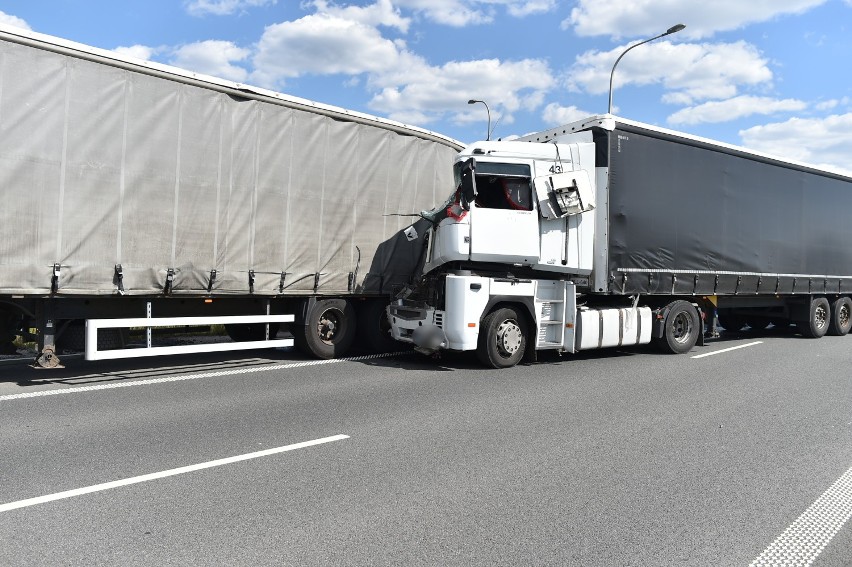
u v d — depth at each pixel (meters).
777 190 14.04
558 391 8.26
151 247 8.15
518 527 3.99
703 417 7.05
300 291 9.73
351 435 5.93
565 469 5.13
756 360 11.62
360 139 10.30
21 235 7.15
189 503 4.21
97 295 7.74
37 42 7.17
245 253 9.06
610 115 10.61
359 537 3.77
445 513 4.17
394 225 10.79
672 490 4.73
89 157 7.60
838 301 16.52
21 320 8.18
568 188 9.95
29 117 7.16
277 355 10.79
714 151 12.48
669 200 11.59
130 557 3.44
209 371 9.09
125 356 8.05
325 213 9.92
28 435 5.68
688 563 3.59
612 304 11.47
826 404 7.91
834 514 4.36
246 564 3.39
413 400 7.49
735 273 13.02
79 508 4.09
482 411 7.03
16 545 3.55
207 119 8.62
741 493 4.71
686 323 12.34
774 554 3.73
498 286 9.73
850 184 16.36
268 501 4.29
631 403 7.65
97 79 7.63
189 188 8.46
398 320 10.33
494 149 9.82
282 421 6.38
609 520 4.14
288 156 9.46
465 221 9.55
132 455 5.18
